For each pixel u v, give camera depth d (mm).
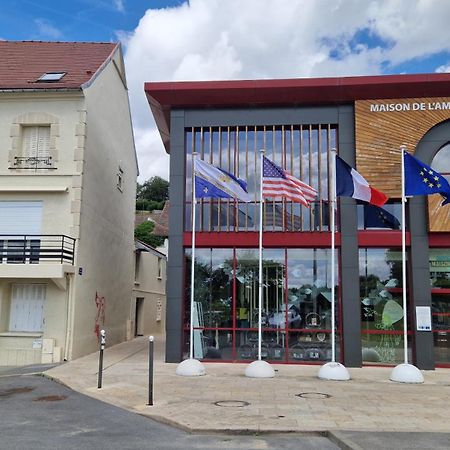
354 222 14133
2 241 15125
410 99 14266
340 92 14297
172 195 14672
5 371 12664
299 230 14328
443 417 7934
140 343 20172
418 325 13523
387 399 9375
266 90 14344
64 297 14695
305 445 6629
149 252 26047
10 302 14969
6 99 15820
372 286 14031
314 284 14203
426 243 13883
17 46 19891
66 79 16562
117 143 19938
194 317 14328
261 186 12570
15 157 15531
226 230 14492
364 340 13844
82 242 15500
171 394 9688
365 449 6133
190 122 14992
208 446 6508
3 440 6652
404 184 12477
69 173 15391
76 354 14969
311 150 14664
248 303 14344
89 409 8562
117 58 19609
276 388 10391
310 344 13984
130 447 6391
